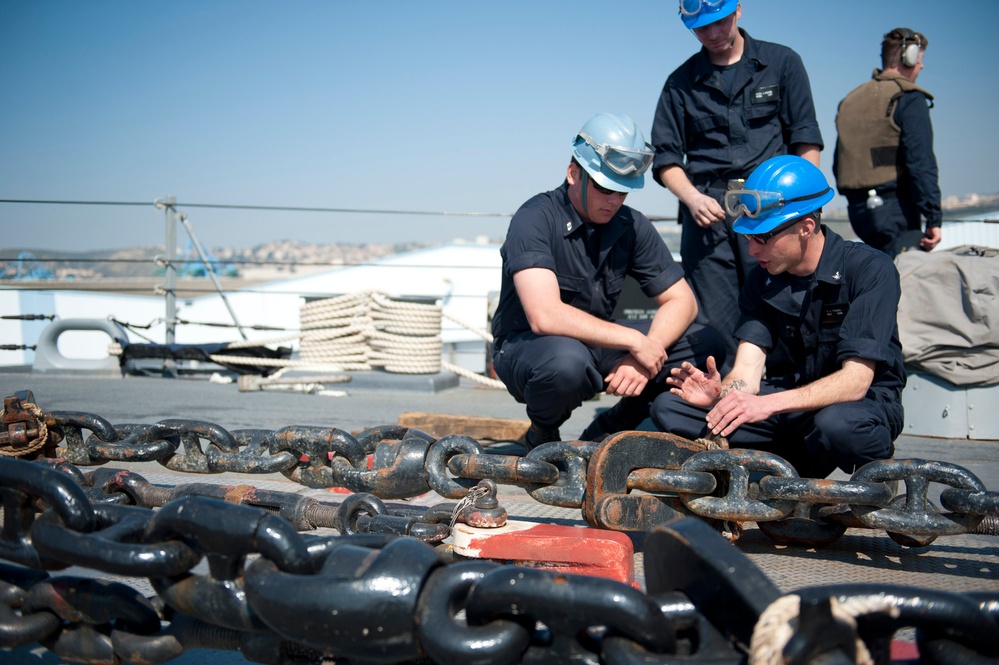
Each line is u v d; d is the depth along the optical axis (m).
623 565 1.99
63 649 1.60
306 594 1.27
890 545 2.72
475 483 2.42
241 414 5.28
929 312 4.66
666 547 1.28
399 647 1.26
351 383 6.98
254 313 14.81
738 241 4.65
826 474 2.99
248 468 2.50
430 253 14.74
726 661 1.14
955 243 11.81
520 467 2.33
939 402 4.68
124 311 13.59
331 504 2.19
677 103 4.84
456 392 7.10
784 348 3.20
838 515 2.55
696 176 4.86
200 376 7.75
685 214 4.91
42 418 2.59
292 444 2.46
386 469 2.39
